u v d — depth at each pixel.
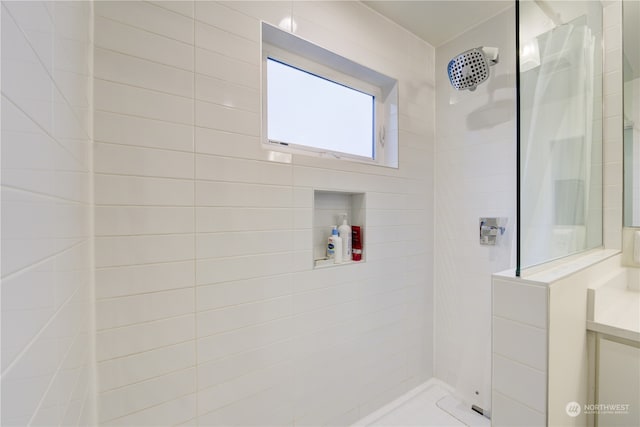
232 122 1.00
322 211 1.42
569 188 1.04
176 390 0.89
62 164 0.48
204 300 0.95
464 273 1.63
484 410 1.51
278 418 1.13
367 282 1.44
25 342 0.30
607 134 1.34
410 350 1.65
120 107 0.80
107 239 0.78
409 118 1.64
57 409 0.42
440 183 1.76
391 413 1.51
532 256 0.76
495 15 1.50
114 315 0.79
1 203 0.25
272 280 1.10
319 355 1.26
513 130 1.43
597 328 0.82
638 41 1.27
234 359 1.01
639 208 1.27
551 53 0.94
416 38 1.68
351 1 1.37
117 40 0.79
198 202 0.93
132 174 0.82
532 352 0.65
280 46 1.24
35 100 0.34
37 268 0.34
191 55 0.92
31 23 0.33
